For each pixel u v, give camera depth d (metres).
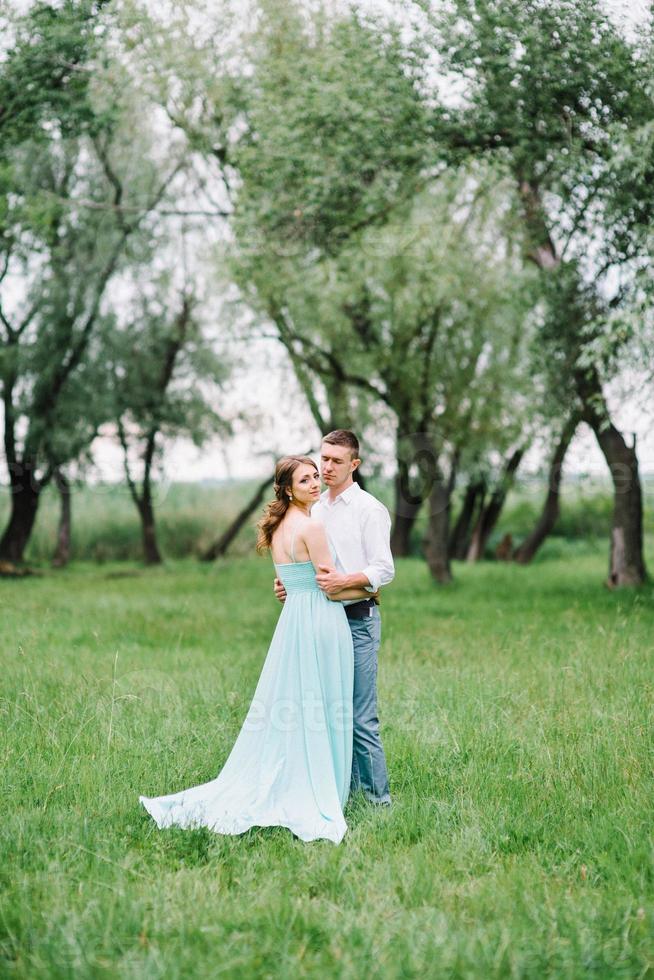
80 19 11.59
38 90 12.20
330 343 17.50
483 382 18.02
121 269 21.14
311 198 11.88
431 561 17.55
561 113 10.57
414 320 16.22
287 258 13.78
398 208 13.44
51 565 24.97
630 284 11.16
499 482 20.98
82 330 21.22
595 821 4.36
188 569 22.64
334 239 13.31
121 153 18.83
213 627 11.26
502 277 15.91
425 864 3.96
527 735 5.77
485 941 3.32
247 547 26.97
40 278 20.44
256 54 12.43
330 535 4.92
